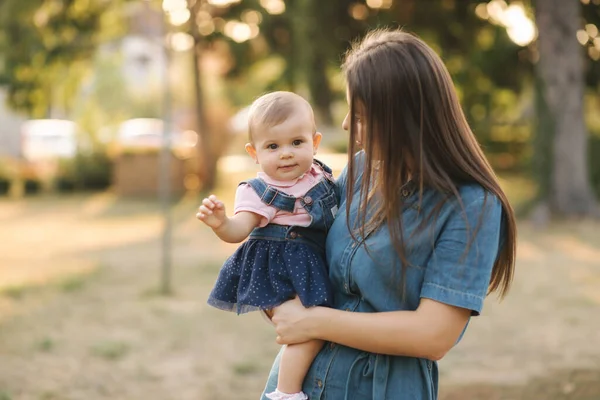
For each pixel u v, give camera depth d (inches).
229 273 90.0
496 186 76.9
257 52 749.9
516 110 910.4
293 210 87.4
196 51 764.0
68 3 727.1
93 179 843.4
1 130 979.9
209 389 211.5
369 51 77.4
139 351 245.1
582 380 207.9
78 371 224.1
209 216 83.7
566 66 520.1
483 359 231.1
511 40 639.1
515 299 309.9
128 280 365.1
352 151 79.4
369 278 78.0
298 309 82.0
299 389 83.7
